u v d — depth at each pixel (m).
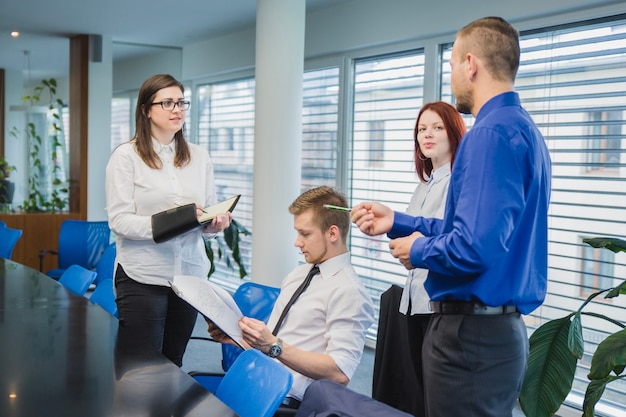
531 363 2.76
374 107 5.73
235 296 3.12
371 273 5.84
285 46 4.91
